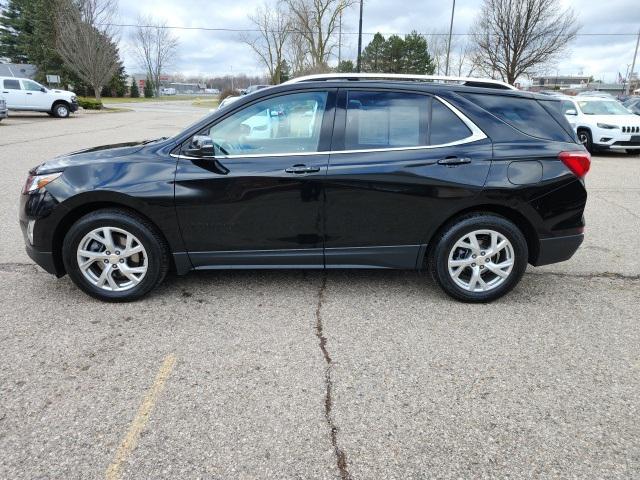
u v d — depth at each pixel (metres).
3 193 7.55
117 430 2.41
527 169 3.66
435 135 3.69
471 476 2.17
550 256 3.84
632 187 8.97
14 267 4.53
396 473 2.18
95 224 3.61
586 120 13.84
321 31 36.91
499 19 26.36
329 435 2.41
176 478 2.13
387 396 2.71
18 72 48.50
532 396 2.72
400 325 3.52
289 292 4.05
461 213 3.77
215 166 3.61
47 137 15.39
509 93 3.84
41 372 2.88
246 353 3.13
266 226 3.68
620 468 2.21
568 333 3.43
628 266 4.78
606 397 2.71
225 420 2.50
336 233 3.71
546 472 2.19
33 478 2.11
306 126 3.68
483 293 3.83
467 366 3.01
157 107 42.75
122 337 3.29
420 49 51.78
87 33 36.31
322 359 3.07
